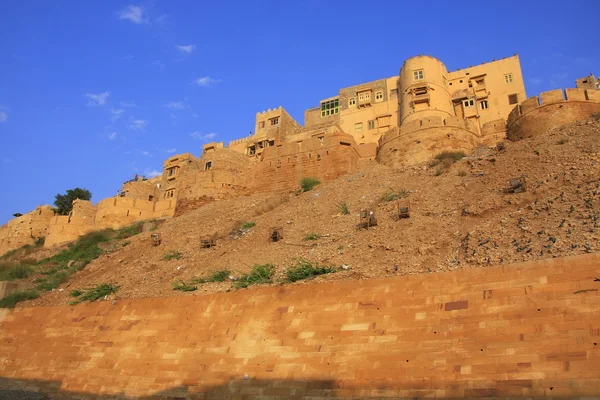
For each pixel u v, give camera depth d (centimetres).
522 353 1315
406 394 1377
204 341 1923
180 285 2408
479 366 1342
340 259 2166
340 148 4250
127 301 2409
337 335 1658
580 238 1645
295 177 4388
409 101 4731
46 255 4816
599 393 1143
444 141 3788
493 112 4747
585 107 3391
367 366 1509
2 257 5434
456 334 1462
